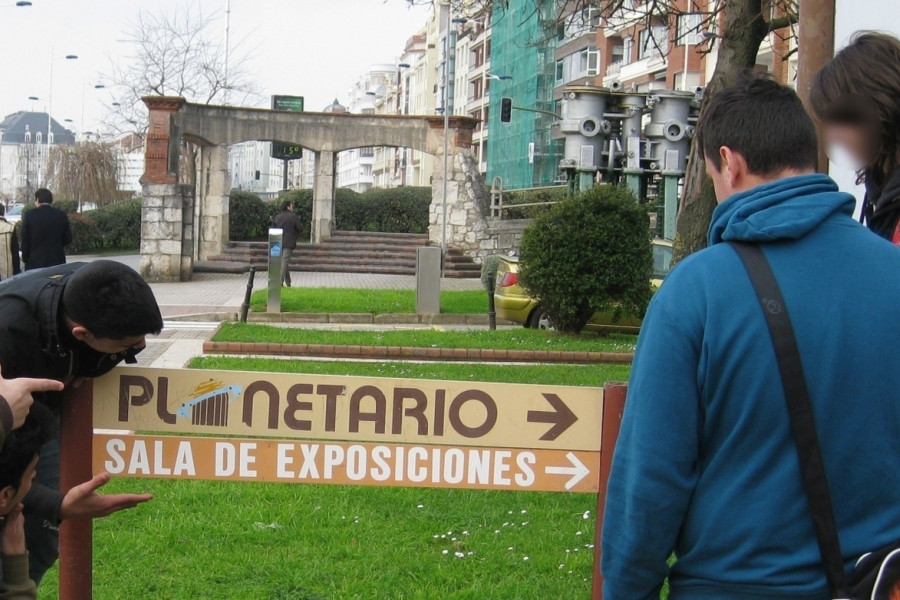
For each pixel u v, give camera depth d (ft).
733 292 7.29
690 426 7.28
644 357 7.48
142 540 16.96
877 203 9.50
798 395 7.04
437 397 10.46
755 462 7.19
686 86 133.49
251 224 125.49
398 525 18.21
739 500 7.20
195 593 14.90
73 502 9.60
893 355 7.13
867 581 6.91
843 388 7.07
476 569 16.07
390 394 10.47
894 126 8.94
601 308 48.57
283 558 16.26
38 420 8.87
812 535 7.09
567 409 10.44
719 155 8.03
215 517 18.24
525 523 18.54
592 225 48.39
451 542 17.44
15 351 9.79
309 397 10.50
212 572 15.65
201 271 96.27
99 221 135.44
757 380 7.12
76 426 10.50
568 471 10.51
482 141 267.80
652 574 7.46
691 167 40.27
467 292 76.84
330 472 10.61
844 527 7.11
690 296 7.41
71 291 9.69
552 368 38.40
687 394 7.28
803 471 7.04
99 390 10.53
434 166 100.07
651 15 49.16
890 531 7.12
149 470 10.64
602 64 174.19
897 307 7.22
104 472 10.05
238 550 16.66
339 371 35.68
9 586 9.30
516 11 142.92
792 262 7.37
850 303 7.20
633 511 7.29
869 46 9.05
